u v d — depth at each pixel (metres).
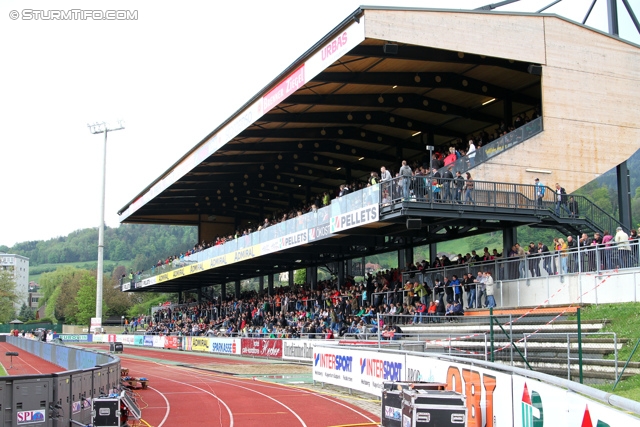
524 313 23.05
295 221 35.31
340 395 20.92
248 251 41.62
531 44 27.98
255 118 32.38
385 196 26.55
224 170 44.72
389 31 24.73
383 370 18.31
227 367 34.06
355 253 40.62
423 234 31.44
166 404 19.86
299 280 67.12
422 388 12.10
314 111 32.78
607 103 29.47
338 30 25.45
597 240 24.28
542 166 28.20
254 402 19.91
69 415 13.76
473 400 12.38
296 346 34.69
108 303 117.50
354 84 28.75
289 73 29.06
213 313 58.81
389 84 28.61
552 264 24.28
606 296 22.05
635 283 20.98
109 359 20.81
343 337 31.59
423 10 25.52
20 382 12.73
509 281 26.02
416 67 28.16
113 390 16.98
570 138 28.66
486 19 26.97
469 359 12.81
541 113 29.00
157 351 54.25
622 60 30.03
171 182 46.56
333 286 41.41
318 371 23.67
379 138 37.06
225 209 61.06
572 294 23.33
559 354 18.33
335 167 45.34
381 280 33.06
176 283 66.31
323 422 15.97
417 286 28.59
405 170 25.67
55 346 42.84
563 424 8.31
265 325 43.44
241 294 58.34
